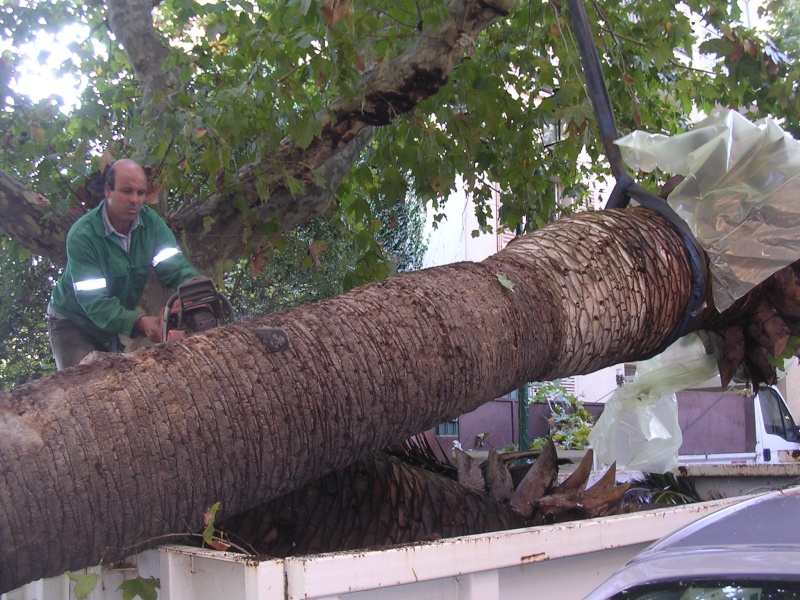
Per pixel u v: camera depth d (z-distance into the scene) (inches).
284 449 106.0
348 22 155.6
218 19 197.0
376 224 260.5
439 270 131.0
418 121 222.4
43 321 350.0
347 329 115.3
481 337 121.9
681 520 119.6
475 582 91.6
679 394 431.5
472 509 134.3
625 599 68.5
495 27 245.0
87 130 215.2
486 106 219.6
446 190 246.8
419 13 182.1
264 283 357.4
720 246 146.7
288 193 217.8
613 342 137.9
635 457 185.8
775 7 248.5
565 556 100.7
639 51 257.6
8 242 254.2
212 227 206.8
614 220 147.4
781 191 141.9
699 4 230.8
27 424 94.1
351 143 234.8
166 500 98.8
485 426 410.9
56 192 189.0
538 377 135.9
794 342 166.9
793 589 60.0
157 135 179.2
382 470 133.0
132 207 152.3
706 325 160.7
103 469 94.8
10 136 213.8
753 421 466.0
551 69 227.5
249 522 122.2
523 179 247.8
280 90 187.2
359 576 81.2
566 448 386.6
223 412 102.3
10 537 89.7
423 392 116.2
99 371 102.1
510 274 132.2
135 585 94.0
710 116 153.0
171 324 130.4
